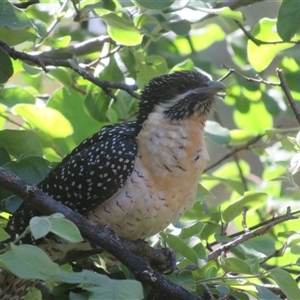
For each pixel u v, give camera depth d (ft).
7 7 28.89
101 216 28.73
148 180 28.43
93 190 28.63
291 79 44.42
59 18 35.78
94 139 30.19
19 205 30.04
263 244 28.37
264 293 24.17
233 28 40.81
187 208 29.78
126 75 35.91
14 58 31.55
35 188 24.03
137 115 32.32
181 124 29.71
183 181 28.81
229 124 56.24
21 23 28.78
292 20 32.86
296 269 35.04
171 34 46.98
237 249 28.19
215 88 30.66
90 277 20.22
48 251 28.58
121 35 32.48
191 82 30.89
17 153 31.48
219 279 25.11
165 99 30.71
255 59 36.78
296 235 28.58
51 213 24.11
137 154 28.81
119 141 29.19
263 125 46.16
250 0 39.68
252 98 45.50
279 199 38.40
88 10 32.42
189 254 24.99
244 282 24.70
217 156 56.08
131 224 28.66
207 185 43.70
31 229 19.75
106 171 28.55
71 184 28.94
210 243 32.01
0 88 32.65
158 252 28.02
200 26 54.90
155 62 37.06
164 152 28.73
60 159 36.17
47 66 35.01
